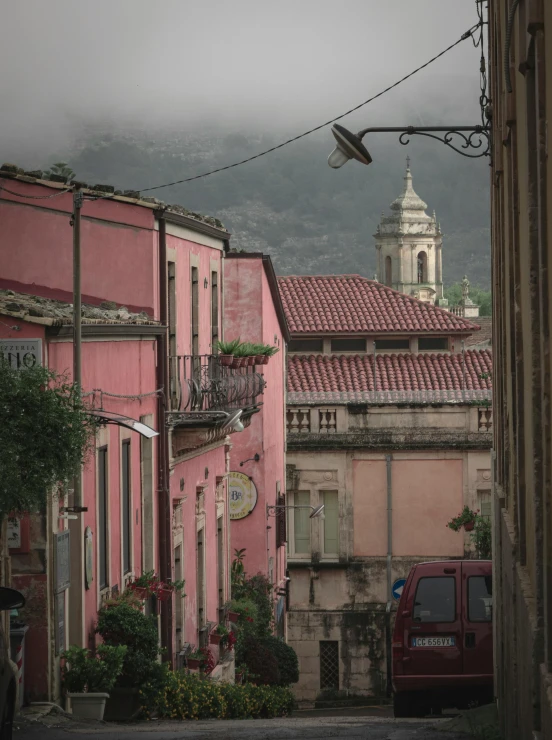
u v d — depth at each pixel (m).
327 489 50.88
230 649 32.12
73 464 15.33
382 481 50.84
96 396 21.00
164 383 25.56
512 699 13.95
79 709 19.02
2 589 13.20
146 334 24.36
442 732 17.50
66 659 19.11
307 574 50.34
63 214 25.28
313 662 49.97
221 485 32.62
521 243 13.13
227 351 31.05
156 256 26.00
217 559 32.41
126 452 23.28
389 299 57.25
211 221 31.03
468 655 23.80
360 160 19.34
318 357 54.72
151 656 20.67
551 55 9.16
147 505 24.84
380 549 50.62
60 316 19.30
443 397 51.59
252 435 40.69
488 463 50.59
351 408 51.12
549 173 9.42
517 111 13.47
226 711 25.80
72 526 19.52
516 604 13.19
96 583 20.73
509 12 12.97
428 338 55.31
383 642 49.88
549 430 9.70
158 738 16.31
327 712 45.44
